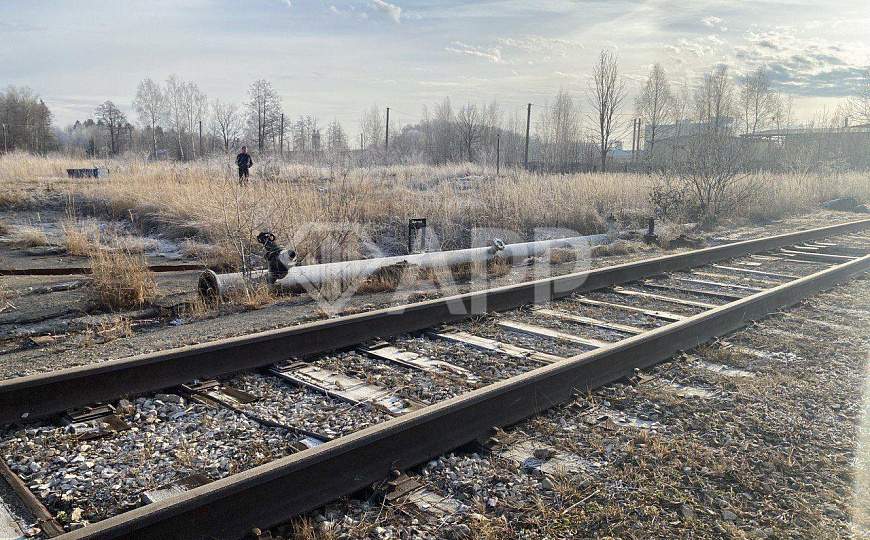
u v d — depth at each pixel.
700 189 19.80
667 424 4.80
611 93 48.06
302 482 3.50
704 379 5.77
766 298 8.16
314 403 5.10
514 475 3.99
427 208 15.40
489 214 15.37
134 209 17.69
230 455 4.20
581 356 5.42
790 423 4.76
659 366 6.09
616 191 20.16
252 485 3.29
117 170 26.19
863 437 4.53
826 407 5.10
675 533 3.39
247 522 3.26
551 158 58.84
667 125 59.06
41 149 97.38
